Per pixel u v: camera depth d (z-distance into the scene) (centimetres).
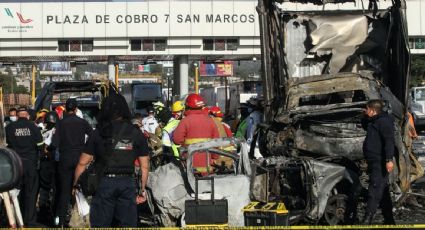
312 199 954
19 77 11500
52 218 1134
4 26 4328
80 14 4344
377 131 945
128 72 10856
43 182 1171
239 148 1002
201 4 4325
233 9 4334
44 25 4350
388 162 930
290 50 1390
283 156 1062
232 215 895
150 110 1714
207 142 928
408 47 1250
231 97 3459
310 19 1385
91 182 726
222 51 4369
